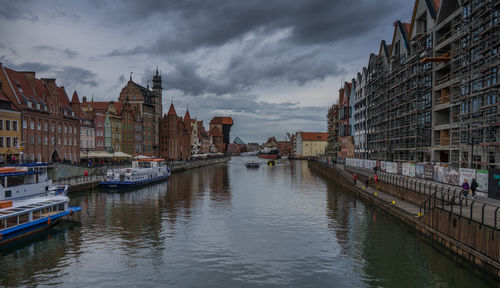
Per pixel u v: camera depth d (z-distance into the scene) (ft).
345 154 402.93
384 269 78.89
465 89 146.41
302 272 77.61
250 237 104.58
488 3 126.82
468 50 142.92
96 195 185.57
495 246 65.67
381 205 140.36
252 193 200.64
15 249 92.32
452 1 169.68
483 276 69.05
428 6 186.70
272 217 132.26
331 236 105.40
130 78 402.11
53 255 87.81
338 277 74.79
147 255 88.12
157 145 445.37
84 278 73.92
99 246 95.09
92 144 300.81
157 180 259.80
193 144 622.54
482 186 107.86
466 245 75.97
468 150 144.05
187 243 98.22
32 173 135.64
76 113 266.98
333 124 498.28
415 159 195.52
